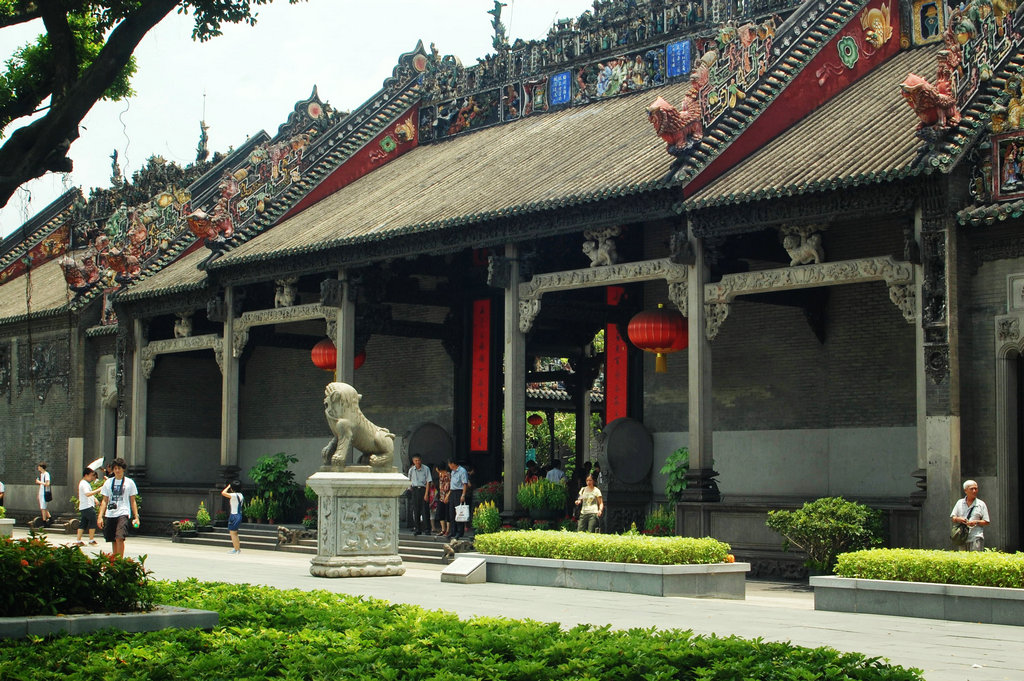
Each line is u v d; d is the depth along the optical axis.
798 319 34.75
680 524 29.83
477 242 34.84
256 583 24.80
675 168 30.30
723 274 33.78
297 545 38.09
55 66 16.59
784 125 32.16
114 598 15.38
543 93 44.47
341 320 39.59
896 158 26.16
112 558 15.63
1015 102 25.27
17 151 15.96
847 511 25.98
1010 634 17.20
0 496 44.84
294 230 42.72
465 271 43.16
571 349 46.09
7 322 55.81
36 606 14.66
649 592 22.78
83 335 52.19
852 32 34.34
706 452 29.80
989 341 25.56
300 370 49.81
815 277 27.78
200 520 43.38
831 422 33.66
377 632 14.12
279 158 45.50
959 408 25.44
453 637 13.69
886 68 34.50
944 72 25.55
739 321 36.19
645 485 35.41
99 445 51.94
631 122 38.09
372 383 47.44
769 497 34.84
